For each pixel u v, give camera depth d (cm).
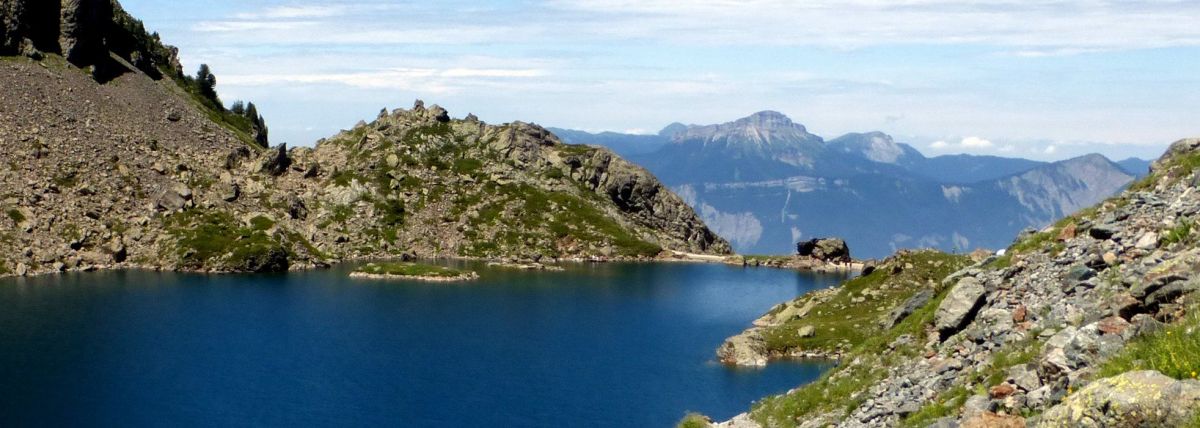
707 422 5738
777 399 5084
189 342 13800
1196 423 1698
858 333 11169
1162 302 2691
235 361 12556
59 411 9662
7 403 9900
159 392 10662
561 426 9381
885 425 3516
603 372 12019
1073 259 3747
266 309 17175
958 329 3903
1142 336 2511
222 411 9900
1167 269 2850
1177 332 2323
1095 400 1886
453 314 17312
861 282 12700
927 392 3516
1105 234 3775
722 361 11806
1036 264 3931
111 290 18450
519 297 19962
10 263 19912
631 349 13762
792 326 12156
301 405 10244
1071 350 2706
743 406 9419
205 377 11525
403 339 14562
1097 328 2767
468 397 10694
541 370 12244
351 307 17812
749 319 17162
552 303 19162
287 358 12888
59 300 16950
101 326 14675
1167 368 2180
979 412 2820
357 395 10762
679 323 16612
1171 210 3616
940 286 4888
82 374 11431
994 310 3756
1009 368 3097
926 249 12700
